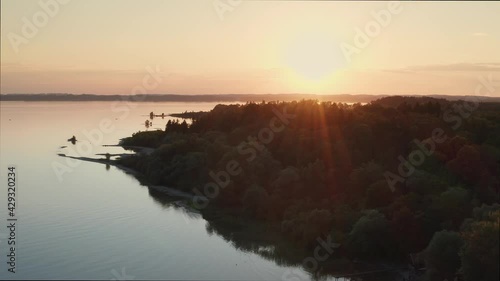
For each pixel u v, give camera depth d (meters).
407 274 74.31
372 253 80.44
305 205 96.25
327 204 95.31
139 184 134.62
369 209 88.88
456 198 84.00
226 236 90.75
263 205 102.31
